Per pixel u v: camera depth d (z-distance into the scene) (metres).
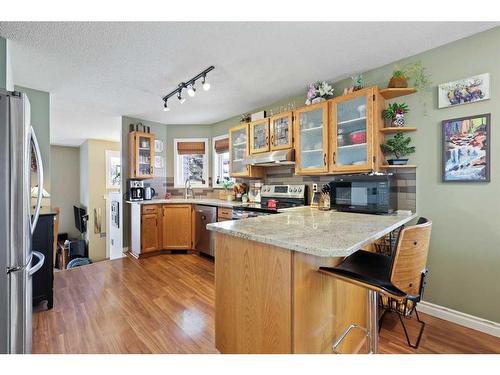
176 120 4.52
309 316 1.20
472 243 1.99
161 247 4.00
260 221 1.69
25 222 1.44
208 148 4.77
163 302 2.40
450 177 2.08
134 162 4.12
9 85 2.16
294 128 2.96
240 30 1.88
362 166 2.36
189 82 2.74
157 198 4.59
